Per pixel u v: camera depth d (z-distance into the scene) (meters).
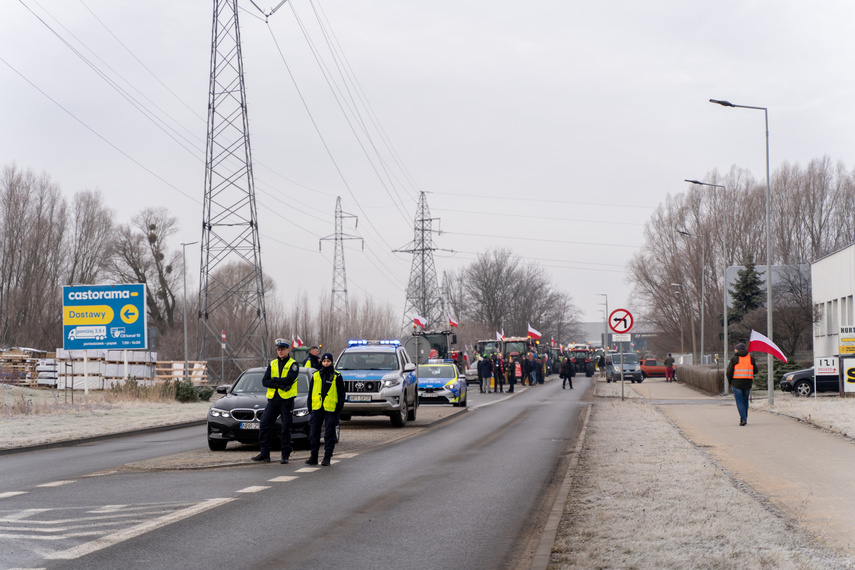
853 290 47.59
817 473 11.84
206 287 43.19
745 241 76.44
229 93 43.28
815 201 75.62
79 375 44.97
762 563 6.53
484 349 68.69
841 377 29.41
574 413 27.84
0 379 40.19
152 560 7.30
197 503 10.30
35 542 8.02
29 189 67.81
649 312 86.94
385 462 14.84
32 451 18.03
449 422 25.11
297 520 9.22
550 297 128.62
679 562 6.63
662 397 37.47
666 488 10.36
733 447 15.30
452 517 9.42
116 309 36.91
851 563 6.52
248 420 16.75
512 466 14.06
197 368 50.12
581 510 9.18
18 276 66.56
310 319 66.88
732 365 20.22
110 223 76.44
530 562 7.31
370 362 23.97
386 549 7.80
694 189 78.56
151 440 20.41
